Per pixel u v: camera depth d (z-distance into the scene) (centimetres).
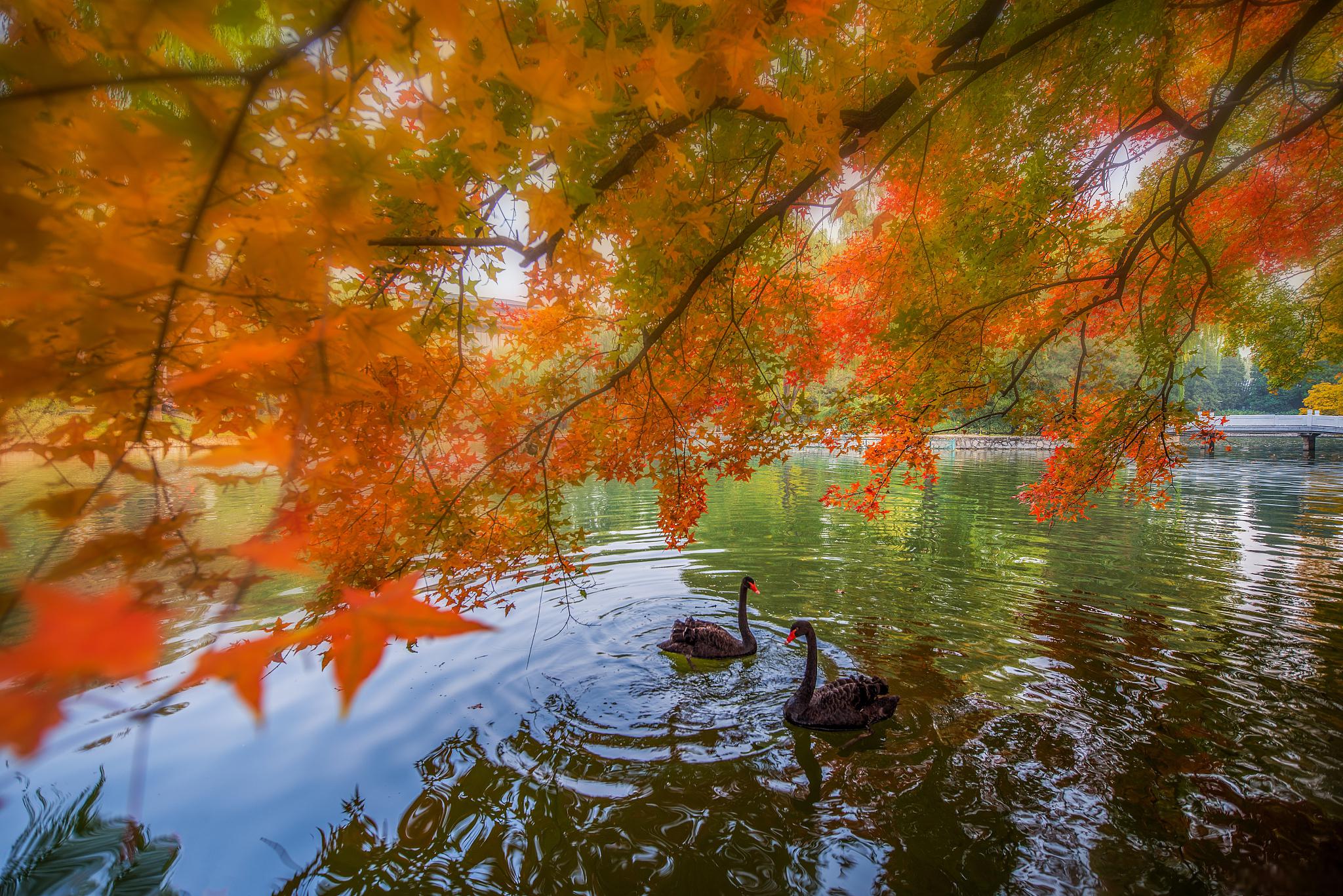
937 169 562
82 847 366
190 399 74
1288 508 1380
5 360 64
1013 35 451
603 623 754
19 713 37
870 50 336
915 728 490
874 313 658
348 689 49
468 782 429
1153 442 571
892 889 335
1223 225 711
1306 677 534
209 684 555
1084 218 557
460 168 219
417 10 76
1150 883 328
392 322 79
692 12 231
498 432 346
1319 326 671
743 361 465
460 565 340
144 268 67
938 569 945
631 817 394
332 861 359
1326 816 365
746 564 1007
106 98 78
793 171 374
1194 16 532
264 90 69
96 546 61
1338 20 580
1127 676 552
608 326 446
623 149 318
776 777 432
